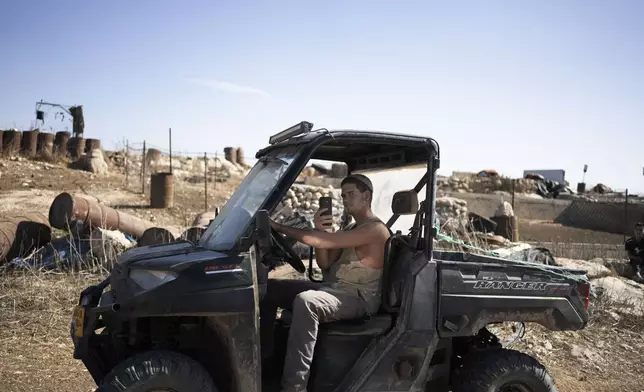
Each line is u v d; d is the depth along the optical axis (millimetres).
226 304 2959
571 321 3916
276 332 3588
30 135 20656
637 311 7434
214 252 3178
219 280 2973
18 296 6375
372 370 3338
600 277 8930
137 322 3244
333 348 3375
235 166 30328
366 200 3637
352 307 3391
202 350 3334
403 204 3750
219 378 3326
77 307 3115
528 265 3918
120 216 9164
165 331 3252
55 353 5090
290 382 3143
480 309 3590
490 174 32531
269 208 3182
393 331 3361
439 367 3842
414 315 3391
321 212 3559
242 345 3006
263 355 3488
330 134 3324
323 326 3361
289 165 3256
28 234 8086
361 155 4258
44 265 7664
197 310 2914
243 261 3041
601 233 20359
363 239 3436
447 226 10766
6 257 7754
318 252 3771
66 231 9203
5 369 4617
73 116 22812
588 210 23297
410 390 3439
